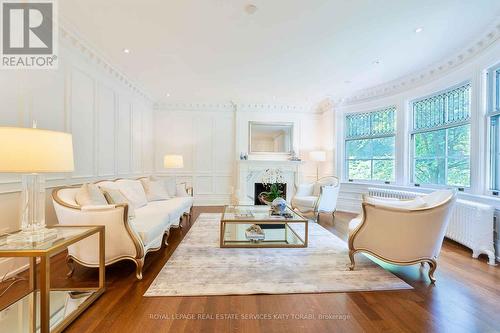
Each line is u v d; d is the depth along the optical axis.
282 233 3.48
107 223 2.08
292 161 5.85
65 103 2.83
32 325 1.53
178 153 5.88
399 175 4.41
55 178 2.70
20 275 2.18
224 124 6.00
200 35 2.80
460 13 2.38
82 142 3.14
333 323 1.56
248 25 2.60
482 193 2.88
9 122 2.18
